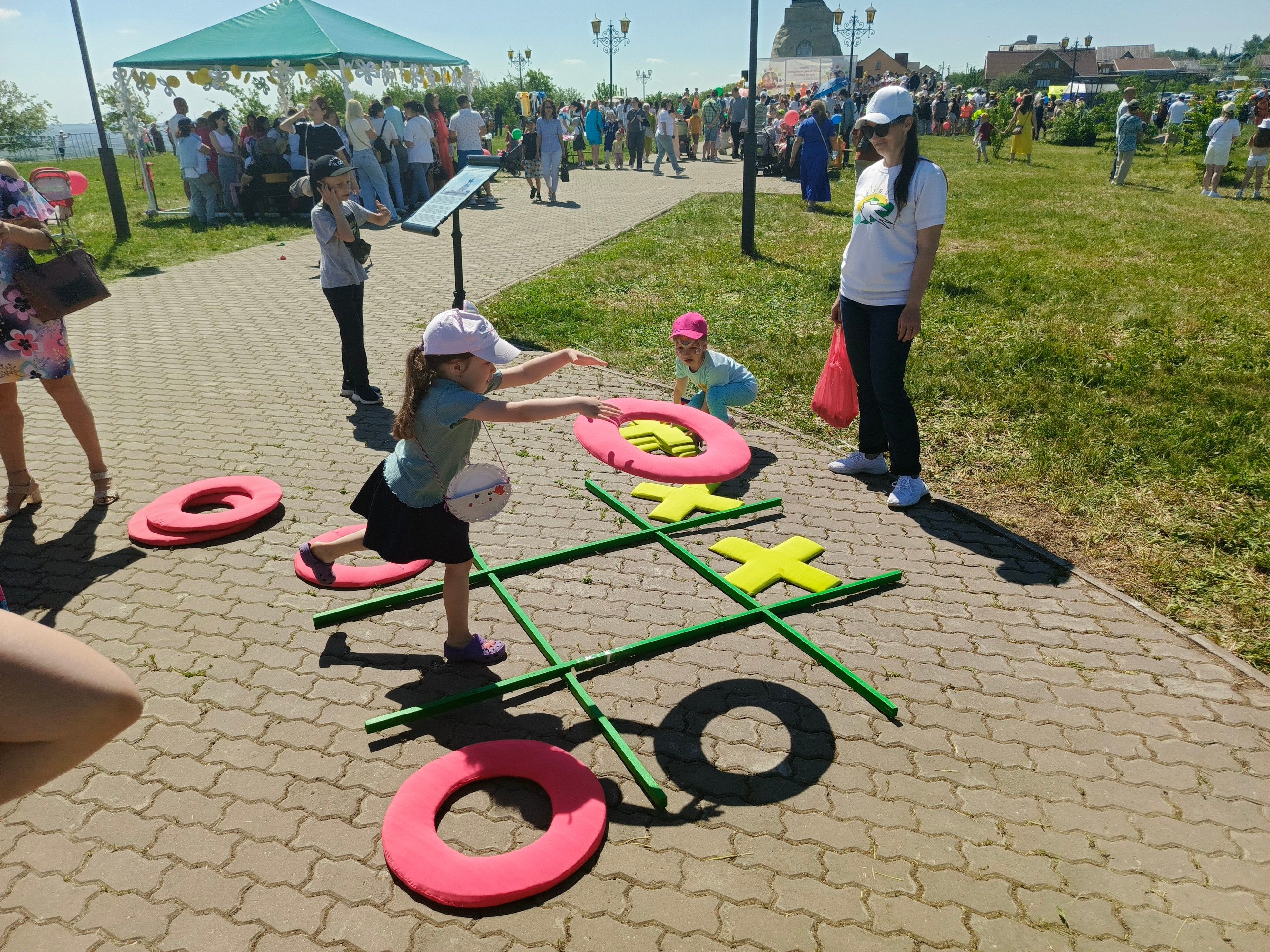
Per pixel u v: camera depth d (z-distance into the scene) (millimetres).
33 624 959
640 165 24875
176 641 3713
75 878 2568
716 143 28469
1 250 4324
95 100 13031
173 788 2916
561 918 2451
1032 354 7324
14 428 4703
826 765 3064
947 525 4859
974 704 3387
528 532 4738
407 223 6934
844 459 5586
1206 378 6777
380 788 2938
